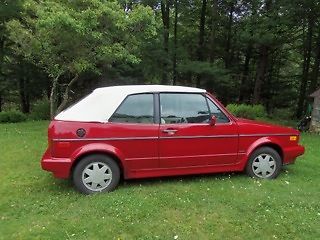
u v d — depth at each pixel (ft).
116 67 63.16
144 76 67.97
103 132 19.30
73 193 19.40
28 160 26.50
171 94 20.81
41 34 37.01
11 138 35.37
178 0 76.95
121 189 19.85
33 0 39.96
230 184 20.81
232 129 21.34
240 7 78.79
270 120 61.77
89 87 64.85
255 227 15.74
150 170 20.15
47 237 14.89
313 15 59.93
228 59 84.48
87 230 15.42
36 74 71.41
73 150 18.90
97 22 35.99
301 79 81.15
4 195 19.42
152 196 18.79
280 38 63.36
